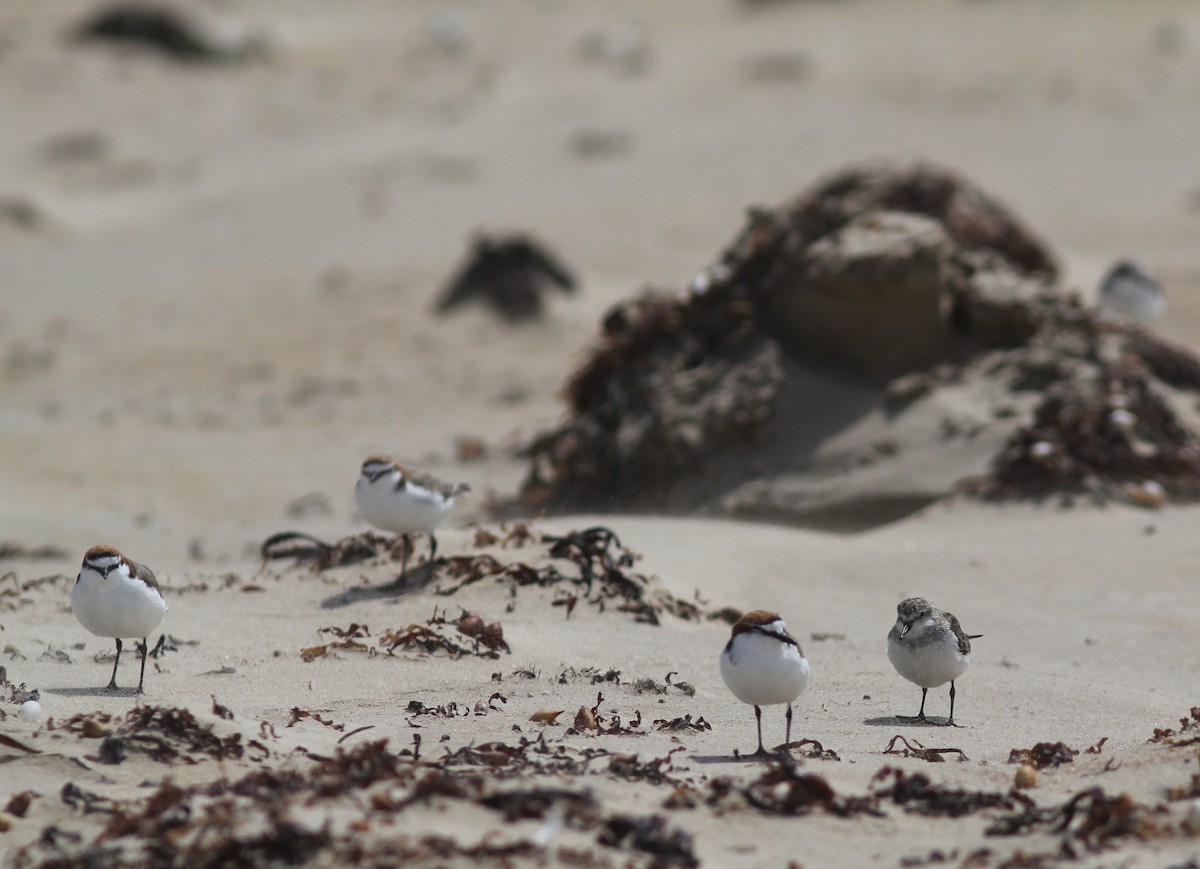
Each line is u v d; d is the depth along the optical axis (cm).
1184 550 1288
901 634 847
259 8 6525
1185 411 1680
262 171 4256
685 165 3997
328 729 779
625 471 1658
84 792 644
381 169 4144
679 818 642
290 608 1079
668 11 6162
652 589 1120
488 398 2283
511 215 3634
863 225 1759
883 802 683
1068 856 606
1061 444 1496
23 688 820
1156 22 5150
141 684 843
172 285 3216
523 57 5625
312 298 3025
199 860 561
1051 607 1179
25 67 5303
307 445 2055
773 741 793
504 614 1056
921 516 1476
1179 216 3159
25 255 3481
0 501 1738
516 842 580
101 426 2198
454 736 775
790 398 1658
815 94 4678
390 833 588
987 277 1770
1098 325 1708
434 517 1123
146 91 5134
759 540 1369
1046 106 4312
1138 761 744
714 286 1792
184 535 1567
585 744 768
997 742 812
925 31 5353
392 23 6300
